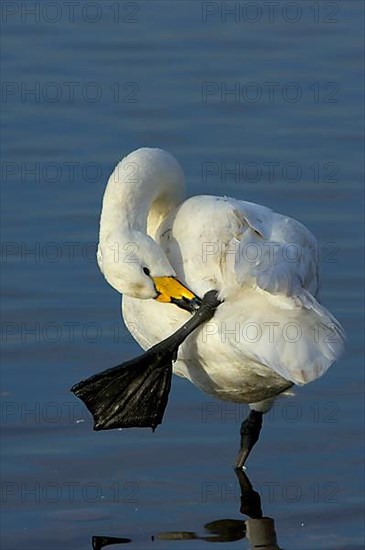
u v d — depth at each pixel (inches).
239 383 403.9
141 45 876.6
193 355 398.6
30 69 831.1
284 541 394.9
